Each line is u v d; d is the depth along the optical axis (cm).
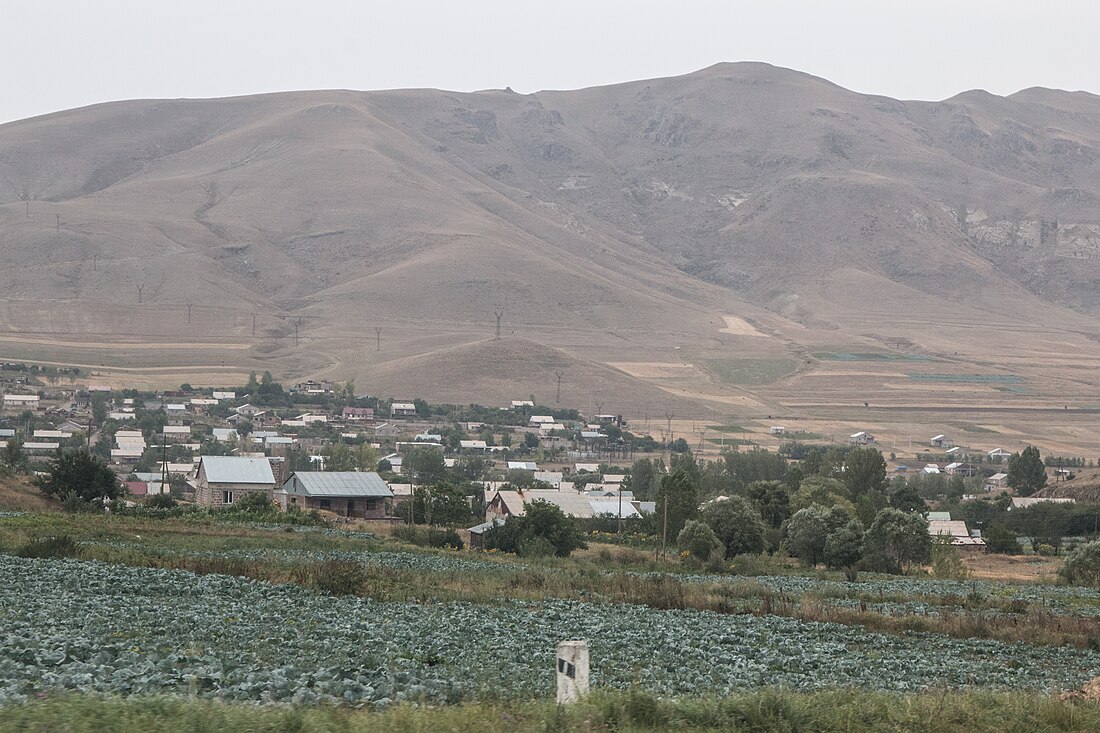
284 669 4112
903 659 6481
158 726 3047
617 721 3503
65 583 7306
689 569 14375
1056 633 7988
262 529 15125
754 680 5138
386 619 6506
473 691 4031
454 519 19800
